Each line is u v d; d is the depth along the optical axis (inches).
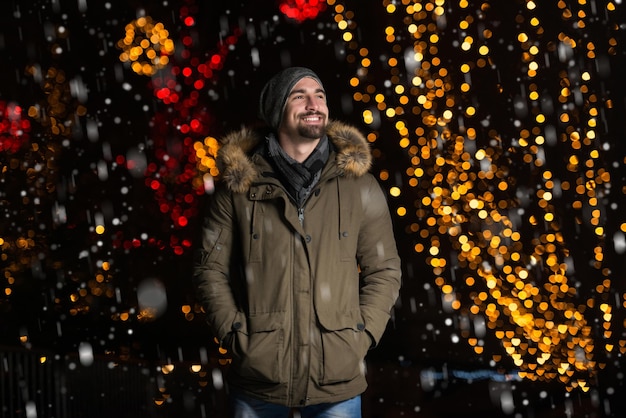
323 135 141.3
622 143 386.3
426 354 449.1
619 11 387.5
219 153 140.9
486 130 501.0
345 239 136.2
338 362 131.6
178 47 746.8
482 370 386.9
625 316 372.5
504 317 446.0
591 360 365.4
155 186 642.2
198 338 477.7
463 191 499.2
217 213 140.6
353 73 685.9
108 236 559.5
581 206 408.8
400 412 330.0
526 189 467.8
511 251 467.8
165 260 591.2
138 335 470.6
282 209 135.7
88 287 500.4
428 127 563.2
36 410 199.6
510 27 482.3
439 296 503.8
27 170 541.3
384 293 139.6
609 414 311.9
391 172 612.4
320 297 132.3
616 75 388.8
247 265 134.7
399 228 583.2
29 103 565.9
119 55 655.8
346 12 679.1
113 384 243.4
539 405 331.3
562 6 413.1
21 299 468.4
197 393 293.9
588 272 398.9
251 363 131.0
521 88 468.4
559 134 428.8
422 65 536.1
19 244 501.4
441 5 530.9
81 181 573.3
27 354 196.9
